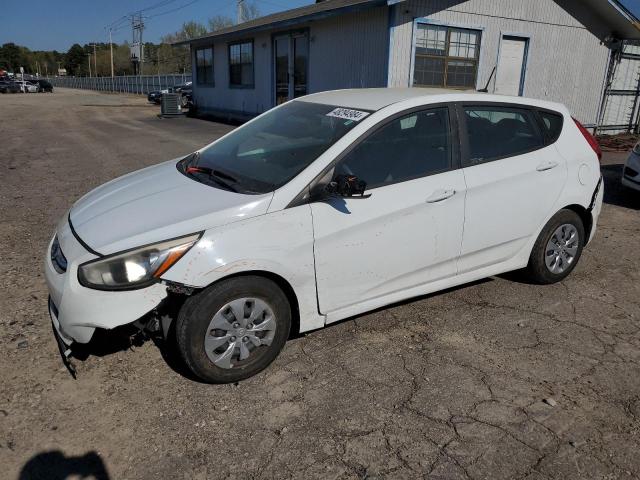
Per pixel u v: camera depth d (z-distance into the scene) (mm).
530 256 4414
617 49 16031
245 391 3092
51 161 10508
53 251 3250
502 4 13336
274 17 20625
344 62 13805
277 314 3201
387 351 3525
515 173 4020
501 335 3758
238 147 4000
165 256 2865
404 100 3682
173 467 2523
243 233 3000
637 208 7445
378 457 2596
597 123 16469
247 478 2461
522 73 14367
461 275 3988
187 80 38094
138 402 2980
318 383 3172
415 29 12305
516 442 2711
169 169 4020
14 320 3811
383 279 3561
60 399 2986
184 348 2990
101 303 2828
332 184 3146
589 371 3342
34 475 2463
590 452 2652
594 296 4430
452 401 3023
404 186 3514
